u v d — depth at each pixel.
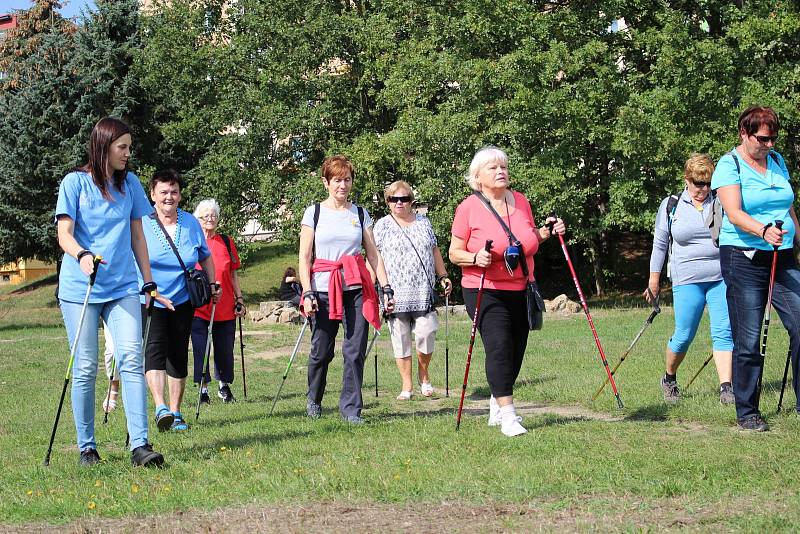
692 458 6.01
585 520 4.75
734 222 7.12
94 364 6.74
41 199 35.94
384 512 5.06
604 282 33.31
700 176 8.59
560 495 5.29
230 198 32.31
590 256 31.45
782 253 7.20
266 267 40.81
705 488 5.29
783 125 23.84
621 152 24.34
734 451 6.23
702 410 8.00
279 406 10.23
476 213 7.52
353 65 30.52
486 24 24.83
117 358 6.68
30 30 39.28
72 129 36.00
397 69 26.50
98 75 35.53
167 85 34.38
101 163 6.66
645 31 25.39
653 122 23.06
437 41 26.56
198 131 33.81
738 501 5.03
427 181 25.73
